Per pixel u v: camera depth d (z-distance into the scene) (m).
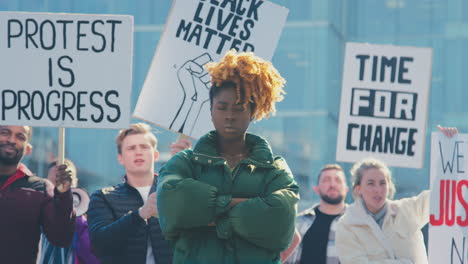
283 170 4.76
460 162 7.83
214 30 7.91
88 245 8.19
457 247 7.71
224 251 4.64
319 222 9.06
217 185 4.68
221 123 4.71
